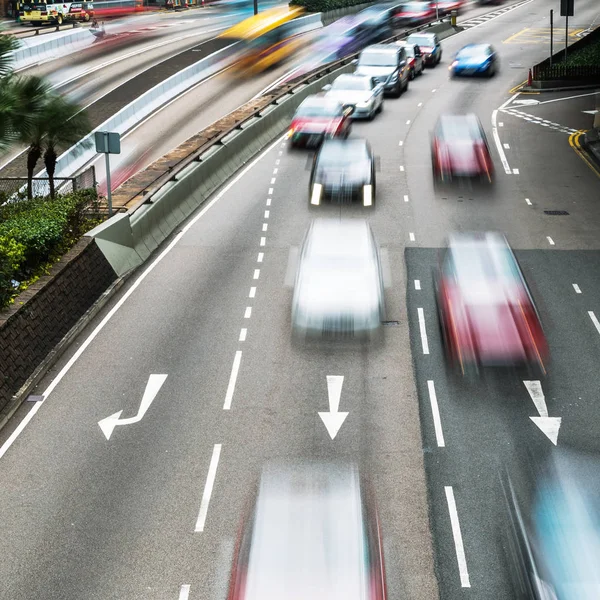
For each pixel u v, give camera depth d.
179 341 20.44
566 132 40.56
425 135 40.34
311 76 48.81
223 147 34.91
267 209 30.50
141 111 47.56
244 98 50.25
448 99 48.25
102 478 15.22
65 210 24.34
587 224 28.12
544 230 27.61
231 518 14.05
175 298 23.02
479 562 12.88
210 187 32.81
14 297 19.72
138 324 21.47
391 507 14.16
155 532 13.73
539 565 10.97
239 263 25.42
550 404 17.19
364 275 20.59
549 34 70.50
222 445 16.12
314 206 30.45
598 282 23.28
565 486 12.57
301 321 19.91
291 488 11.77
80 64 58.41
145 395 18.03
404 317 21.22
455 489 14.61
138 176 31.56
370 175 30.36
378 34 67.50
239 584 10.48
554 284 23.19
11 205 25.66
